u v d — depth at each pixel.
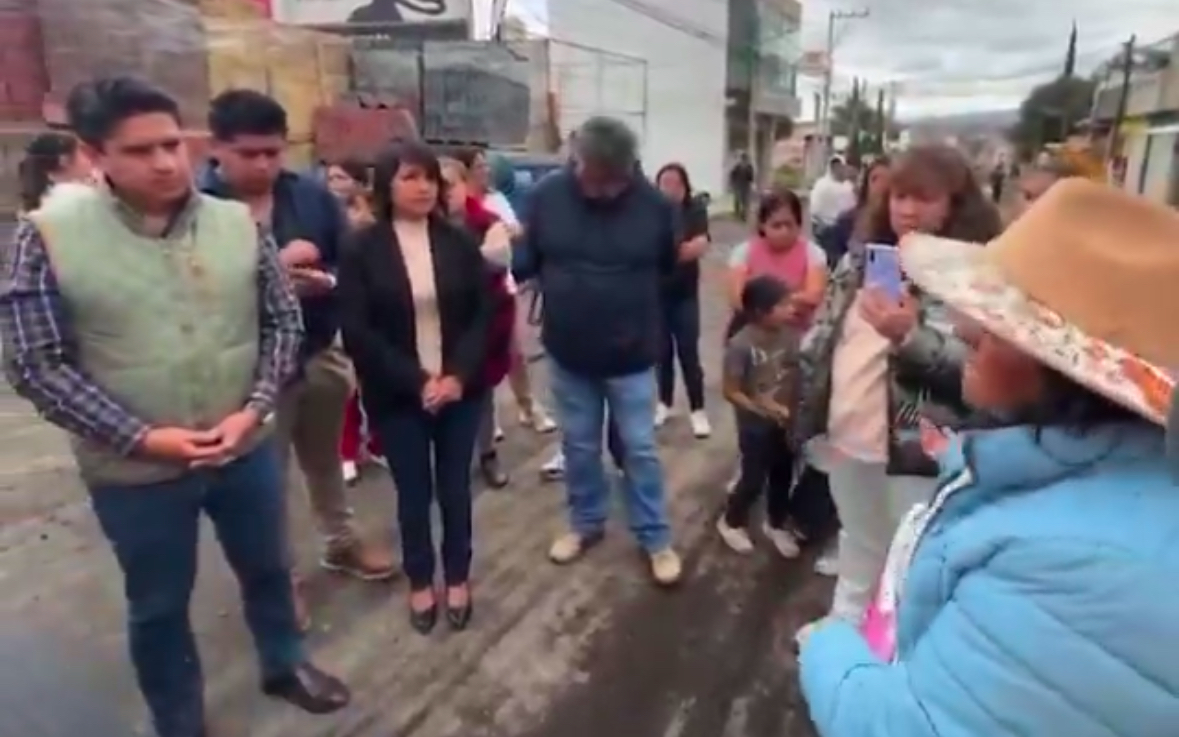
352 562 3.42
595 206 3.20
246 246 2.22
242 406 2.24
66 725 2.52
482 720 2.65
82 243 1.99
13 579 3.34
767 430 3.51
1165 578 0.75
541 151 16.16
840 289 2.58
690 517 4.06
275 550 2.52
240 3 12.24
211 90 10.66
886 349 2.39
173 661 2.35
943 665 0.87
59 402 1.98
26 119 8.46
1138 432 0.85
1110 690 0.75
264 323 2.32
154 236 2.08
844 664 1.11
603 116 3.67
